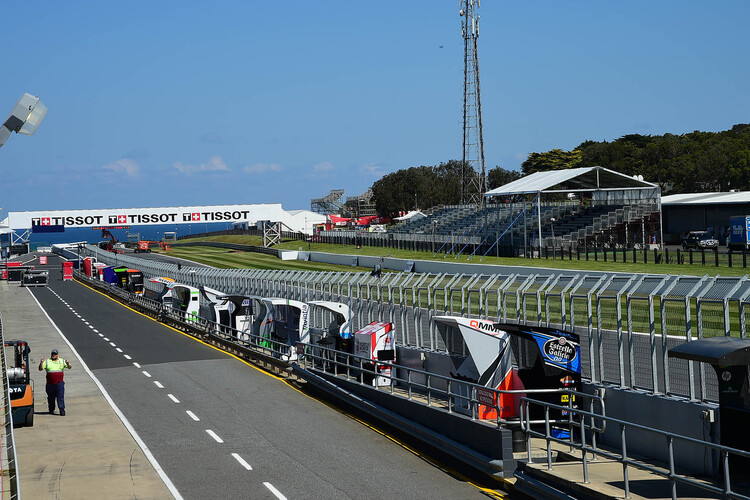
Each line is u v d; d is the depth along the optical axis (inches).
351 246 4655.5
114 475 853.2
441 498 746.8
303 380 1451.8
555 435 860.6
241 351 1740.9
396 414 1063.6
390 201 7593.5
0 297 3457.2
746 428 646.5
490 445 824.3
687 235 3599.9
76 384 1450.5
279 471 853.8
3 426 1012.5
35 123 762.8
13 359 1625.2
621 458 644.1
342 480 814.5
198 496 769.6
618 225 3122.5
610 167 6333.7
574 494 687.1
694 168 5585.6
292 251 4443.9
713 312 861.2
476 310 1171.3
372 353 1243.8
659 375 830.5
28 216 4539.9
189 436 1029.2
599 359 890.7
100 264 4229.8
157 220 4771.2
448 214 4318.4
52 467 893.2
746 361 611.5
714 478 698.8
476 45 4488.2
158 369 1600.6
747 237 2866.6
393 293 1320.1
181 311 2269.9
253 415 1154.7
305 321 1590.8
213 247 6254.9
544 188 3016.7
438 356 1131.3
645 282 850.1
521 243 3125.0
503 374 923.4
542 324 994.1
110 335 2174.0
